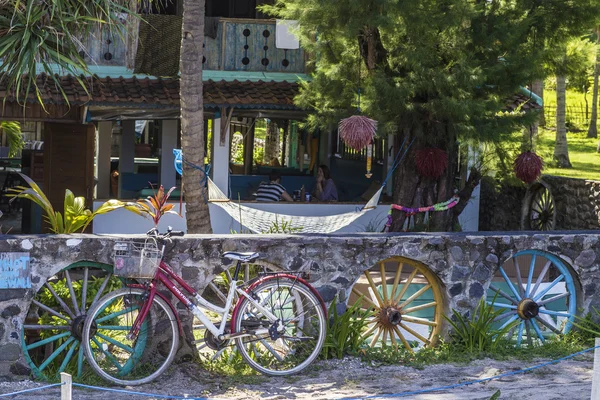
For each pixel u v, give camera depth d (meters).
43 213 13.81
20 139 16.73
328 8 10.69
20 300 6.79
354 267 7.75
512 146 11.81
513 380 7.16
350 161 16.67
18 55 8.59
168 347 7.20
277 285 7.20
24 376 6.84
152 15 14.15
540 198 14.71
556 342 8.36
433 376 7.25
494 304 8.28
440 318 8.14
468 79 10.66
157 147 17.98
